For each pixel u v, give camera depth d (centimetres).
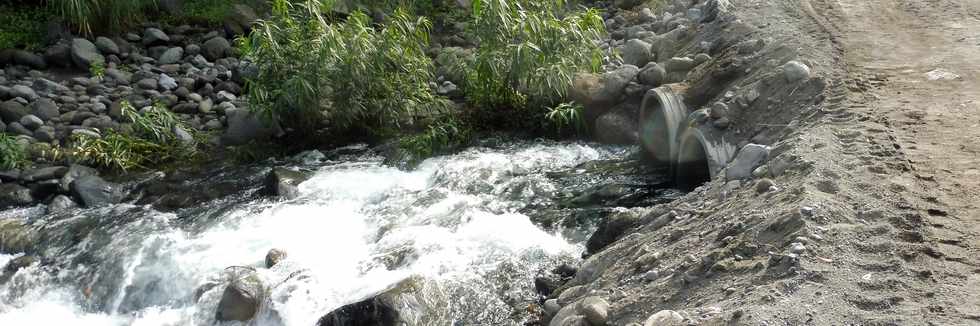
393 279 644
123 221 808
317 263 683
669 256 549
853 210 525
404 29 992
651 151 878
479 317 601
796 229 502
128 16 1207
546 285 623
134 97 1055
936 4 999
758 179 629
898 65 795
